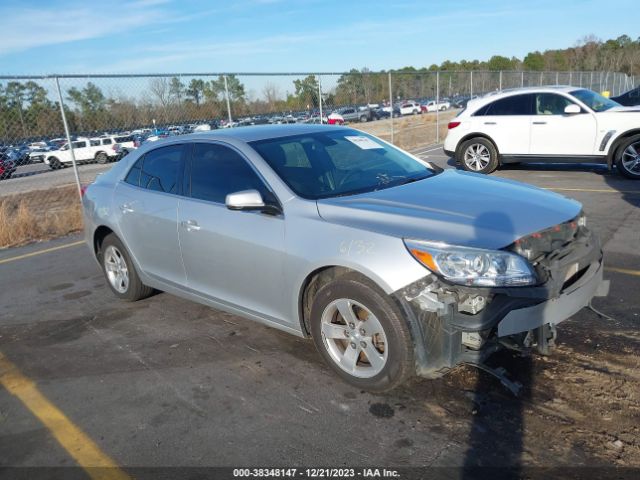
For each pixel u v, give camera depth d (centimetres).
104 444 295
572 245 318
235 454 277
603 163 960
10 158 1252
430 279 281
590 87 3309
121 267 504
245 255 363
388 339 293
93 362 393
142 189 461
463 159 1114
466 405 303
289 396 326
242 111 1240
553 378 321
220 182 395
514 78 2569
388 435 282
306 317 350
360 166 404
